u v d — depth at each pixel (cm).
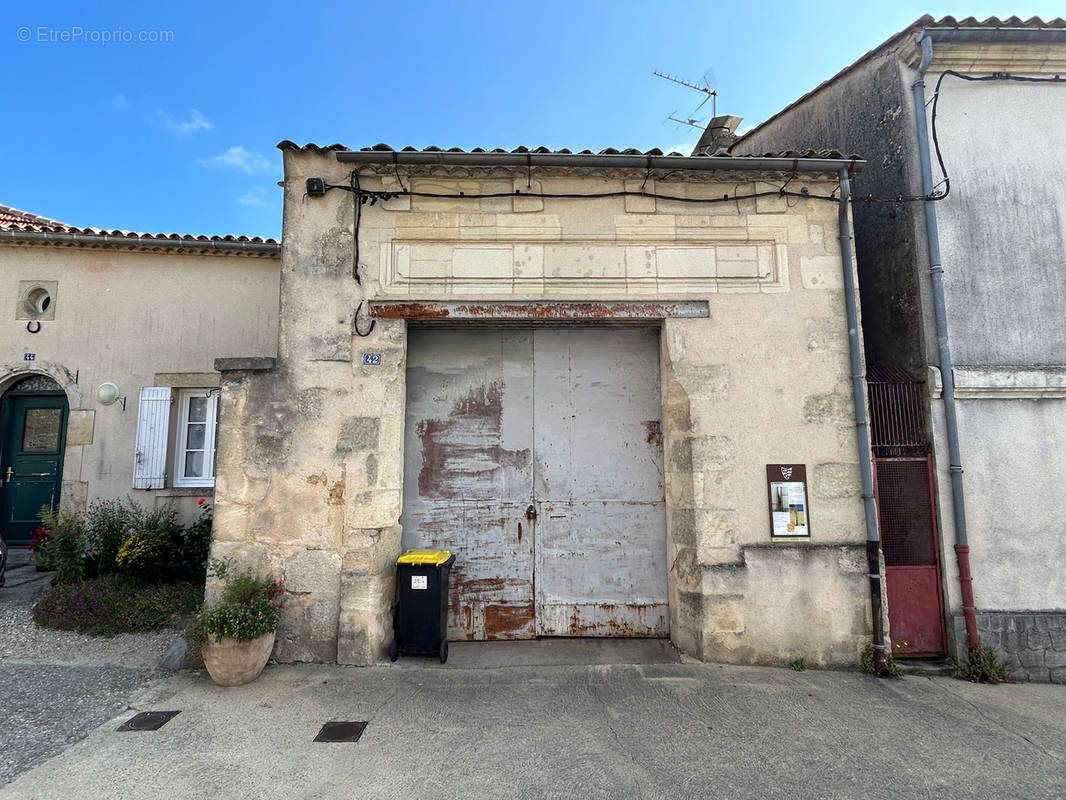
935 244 490
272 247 712
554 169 480
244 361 461
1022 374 476
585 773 303
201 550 604
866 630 449
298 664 436
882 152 542
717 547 457
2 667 426
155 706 369
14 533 727
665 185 488
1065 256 502
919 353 490
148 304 725
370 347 468
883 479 477
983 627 455
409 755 318
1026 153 511
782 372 474
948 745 339
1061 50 502
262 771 300
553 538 507
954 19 480
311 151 475
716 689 405
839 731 352
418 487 508
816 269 484
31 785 282
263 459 456
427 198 481
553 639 498
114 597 527
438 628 450
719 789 292
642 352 521
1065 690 430
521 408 518
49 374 712
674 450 485
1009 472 474
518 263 480
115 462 701
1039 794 293
